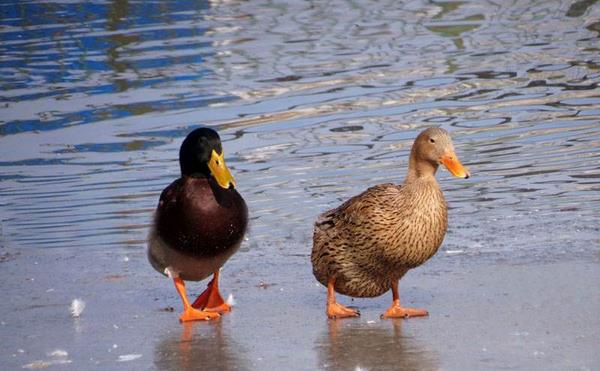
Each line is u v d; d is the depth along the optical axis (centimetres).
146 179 1582
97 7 2712
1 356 918
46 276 1184
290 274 1162
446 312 1001
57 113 1930
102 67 2211
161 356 908
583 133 1703
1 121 1892
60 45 2375
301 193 1473
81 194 1521
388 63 2195
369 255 982
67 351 927
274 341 940
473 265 1142
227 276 1164
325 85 2050
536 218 1310
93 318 1034
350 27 2498
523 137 1697
